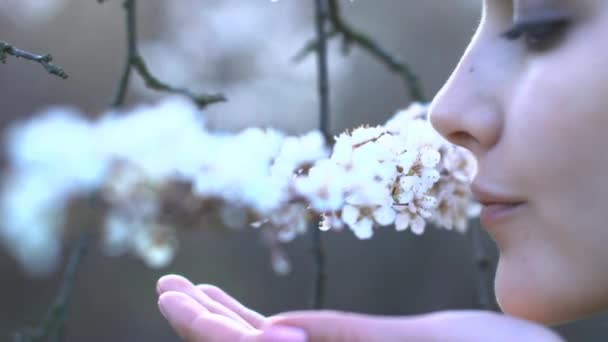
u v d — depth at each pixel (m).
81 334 4.62
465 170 0.93
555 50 0.82
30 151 1.56
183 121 1.36
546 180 0.81
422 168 0.89
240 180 1.14
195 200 1.30
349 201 0.89
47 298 4.45
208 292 0.87
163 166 1.38
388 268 4.66
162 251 1.45
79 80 4.86
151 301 4.75
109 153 1.46
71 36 4.91
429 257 4.58
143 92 4.11
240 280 4.71
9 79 4.67
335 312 0.77
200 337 0.80
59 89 4.77
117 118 1.48
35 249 1.63
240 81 5.19
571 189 0.81
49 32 4.87
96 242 4.30
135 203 1.42
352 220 0.89
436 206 0.92
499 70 0.83
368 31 5.46
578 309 0.82
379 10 5.47
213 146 1.22
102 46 4.95
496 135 0.83
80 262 1.17
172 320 0.80
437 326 0.76
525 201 0.82
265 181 1.03
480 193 0.83
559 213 0.81
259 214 1.20
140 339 4.67
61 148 1.51
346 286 4.68
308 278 4.65
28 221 1.57
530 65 0.82
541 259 0.82
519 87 0.82
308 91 5.16
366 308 4.64
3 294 4.40
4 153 3.32
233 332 0.79
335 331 0.76
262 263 4.73
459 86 0.84
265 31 5.30
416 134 0.90
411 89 1.28
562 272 0.81
